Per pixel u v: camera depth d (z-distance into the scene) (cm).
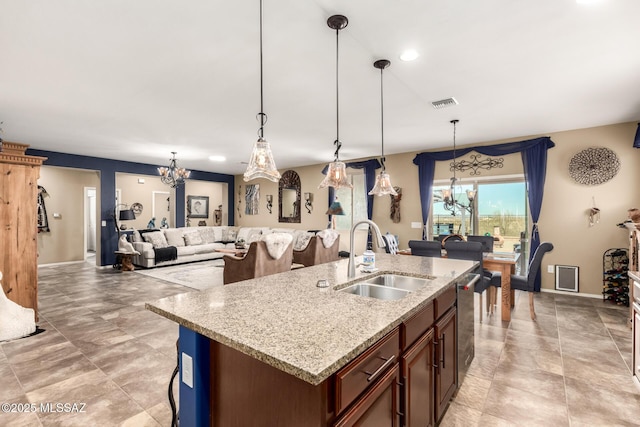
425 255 388
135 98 345
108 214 705
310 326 120
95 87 314
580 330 331
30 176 353
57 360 261
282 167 847
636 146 401
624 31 218
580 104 363
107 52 248
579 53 249
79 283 544
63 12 197
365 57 256
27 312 326
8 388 220
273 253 438
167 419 188
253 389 112
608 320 361
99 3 189
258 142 226
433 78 295
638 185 428
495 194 546
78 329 329
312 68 276
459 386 218
